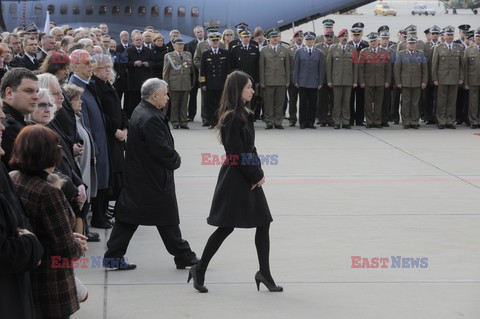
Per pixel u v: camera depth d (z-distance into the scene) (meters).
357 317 11.34
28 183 8.45
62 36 28.09
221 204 12.14
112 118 16.53
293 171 24.67
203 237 16.28
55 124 12.66
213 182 22.91
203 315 11.43
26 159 8.42
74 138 13.92
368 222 17.75
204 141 31.39
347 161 26.66
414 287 12.81
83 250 9.00
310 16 57.03
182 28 58.53
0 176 7.46
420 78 35.16
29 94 10.45
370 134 33.62
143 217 13.52
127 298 12.23
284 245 15.62
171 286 12.90
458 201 20.16
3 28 55.44
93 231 16.84
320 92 36.28
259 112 39.25
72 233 8.63
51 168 8.67
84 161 15.02
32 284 8.62
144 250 15.33
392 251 15.17
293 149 29.23
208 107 35.84
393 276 13.45
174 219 13.69
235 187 12.07
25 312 7.54
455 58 34.94
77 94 14.25
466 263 14.33
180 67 35.03
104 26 37.78
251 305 11.88
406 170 24.95
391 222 17.75
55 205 8.45
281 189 21.75
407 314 11.46
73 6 59.41
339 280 13.21
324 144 30.55
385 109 36.44
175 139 32.00
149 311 11.60
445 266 14.11
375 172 24.53
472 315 11.41
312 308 11.73
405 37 40.28
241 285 12.93
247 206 12.09
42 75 12.62
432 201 20.16
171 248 13.87
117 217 13.68
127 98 36.44
